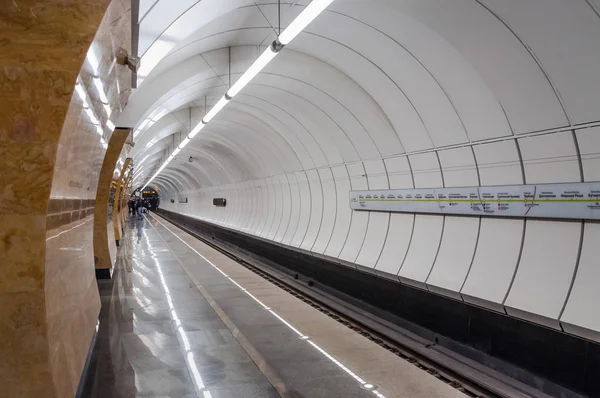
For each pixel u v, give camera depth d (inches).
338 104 396.2
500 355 258.1
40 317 118.1
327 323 315.9
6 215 113.1
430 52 263.7
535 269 245.8
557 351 221.8
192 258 653.9
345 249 464.8
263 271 568.1
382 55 300.4
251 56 372.8
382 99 342.3
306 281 561.6
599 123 201.2
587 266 218.7
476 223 296.8
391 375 220.1
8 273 114.5
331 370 224.8
